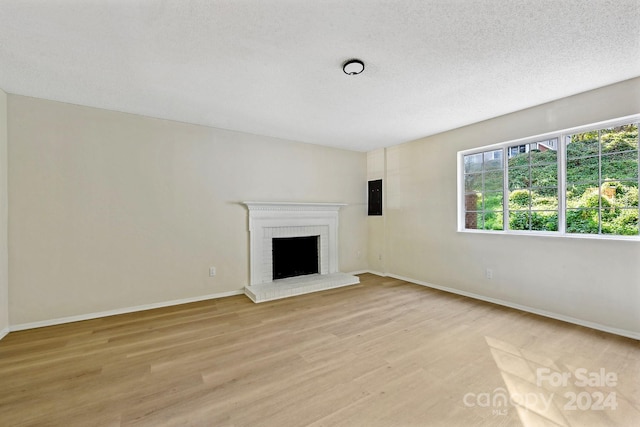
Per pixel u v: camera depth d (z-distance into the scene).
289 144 4.53
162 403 1.71
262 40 1.92
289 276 4.56
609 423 1.53
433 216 4.29
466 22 1.74
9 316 2.74
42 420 1.57
